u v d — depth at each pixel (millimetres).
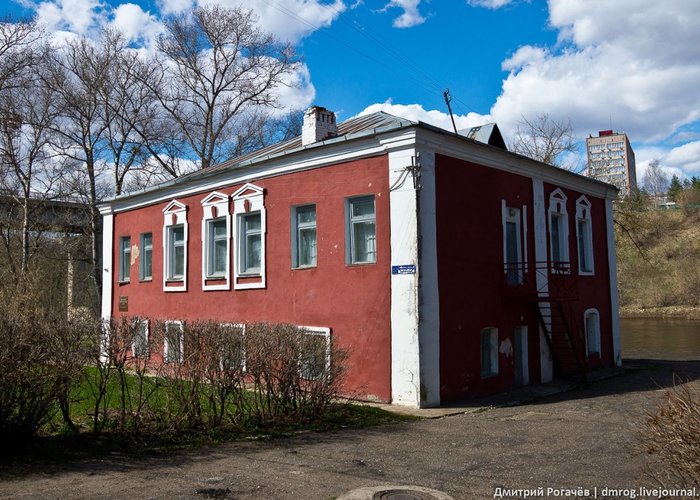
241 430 9188
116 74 33844
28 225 30938
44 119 30766
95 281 33156
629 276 57406
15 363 7223
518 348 15523
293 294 14688
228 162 21844
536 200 16547
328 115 17609
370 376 12875
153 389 9078
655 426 4859
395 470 7125
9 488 6125
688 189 90812
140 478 6609
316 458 7707
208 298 17172
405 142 12602
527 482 6586
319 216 14258
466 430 9836
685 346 29781
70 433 8250
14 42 29469
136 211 20688
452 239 13320
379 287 12930
